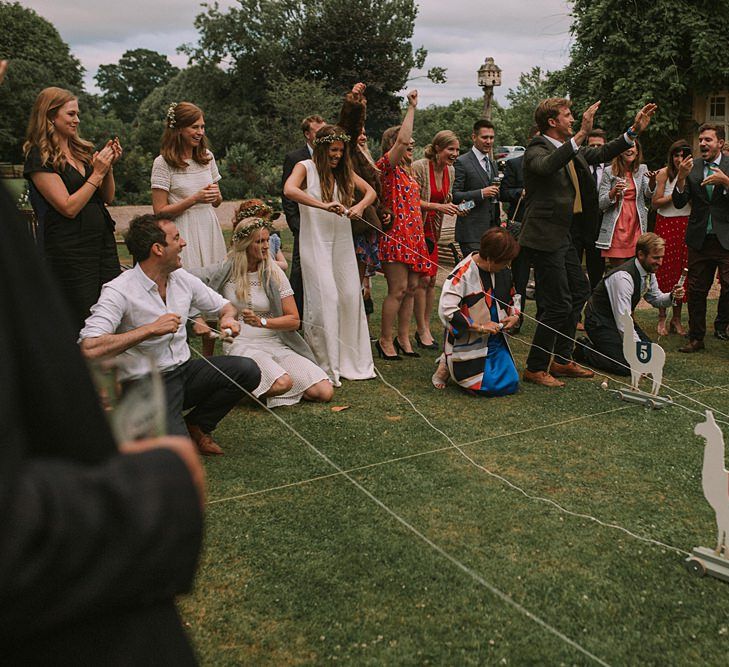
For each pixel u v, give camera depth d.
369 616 2.44
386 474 3.62
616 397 5.08
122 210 24.91
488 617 2.43
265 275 4.86
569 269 5.59
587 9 14.48
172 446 0.69
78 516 0.59
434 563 2.77
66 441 0.66
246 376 3.84
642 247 5.71
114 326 3.64
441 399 4.99
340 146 5.18
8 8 44.88
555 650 2.26
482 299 5.01
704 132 6.42
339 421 4.45
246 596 2.55
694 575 2.73
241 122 44.28
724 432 4.32
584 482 3.57
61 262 4.59
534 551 2.88
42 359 0.64
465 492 3.42
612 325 5.87
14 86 42.00
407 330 6.21
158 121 43.69
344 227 5.34
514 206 7.28
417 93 5.69
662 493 3.46
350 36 43.25
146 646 0.71
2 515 0.54
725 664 2.22
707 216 6.29
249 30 45.41
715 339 6.89
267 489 3.43
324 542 2.92
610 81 14.65
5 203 0.65
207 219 5.31
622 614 2.47
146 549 0.63
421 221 6.02
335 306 5.27
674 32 13.72
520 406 4.85
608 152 5.36
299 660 2.22
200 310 4.08
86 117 42.59
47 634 0.64
